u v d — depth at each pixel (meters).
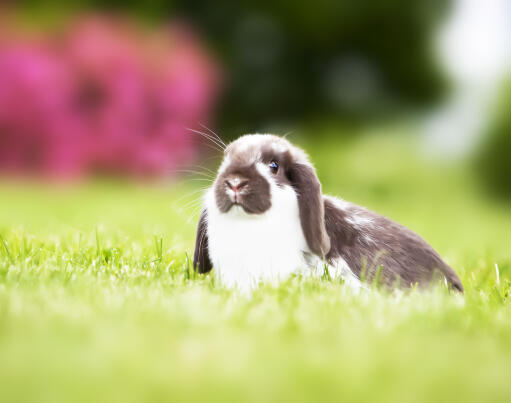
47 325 3.49
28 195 14.63
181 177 20.72
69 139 19.69
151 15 25.53
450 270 5.39
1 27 19.78
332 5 26.69
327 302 4.24
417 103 28.38
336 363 3.05
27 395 2.62
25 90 18.89
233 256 4.95
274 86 26.75
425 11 27.47
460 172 23.25
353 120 27.47
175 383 2.76
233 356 3.10
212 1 26.38
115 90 20.16
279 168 5.02
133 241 7.25
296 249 4.92
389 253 5.17
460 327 3.88
